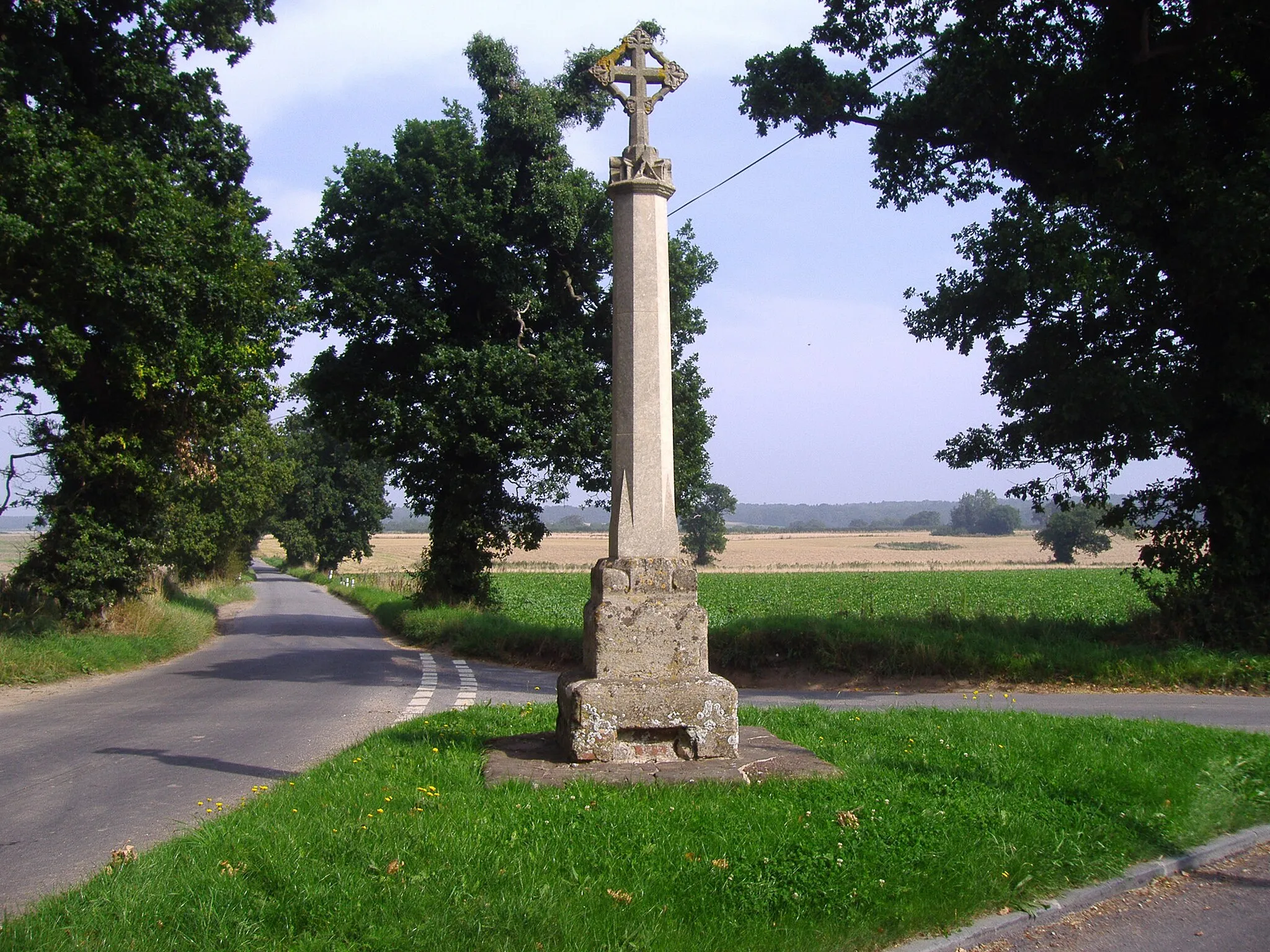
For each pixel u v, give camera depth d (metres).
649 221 7.57
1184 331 16.11
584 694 6.95
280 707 11.90
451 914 4.15
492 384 23.11
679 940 4.08
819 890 4.61
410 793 6.22
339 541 69.06
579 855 4.96
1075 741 8.36
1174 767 7.23
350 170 24.08
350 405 24.23
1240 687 14.19
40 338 15.36
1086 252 14.00
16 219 13.75
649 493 7.38
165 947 3.90
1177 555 16.83
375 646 22.06
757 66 17.02
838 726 9.23
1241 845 6.11
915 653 15.25
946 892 4.74
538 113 23.72
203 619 26.20
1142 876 5.49
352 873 4.58
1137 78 15.89
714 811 5.79
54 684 14.29
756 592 46.22
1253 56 15.02
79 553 17.75
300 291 22.64
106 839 6.00
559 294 25.25
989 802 6.21
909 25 16.83
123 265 15.45
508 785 6.43
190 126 18.09
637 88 7.74
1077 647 15.37
